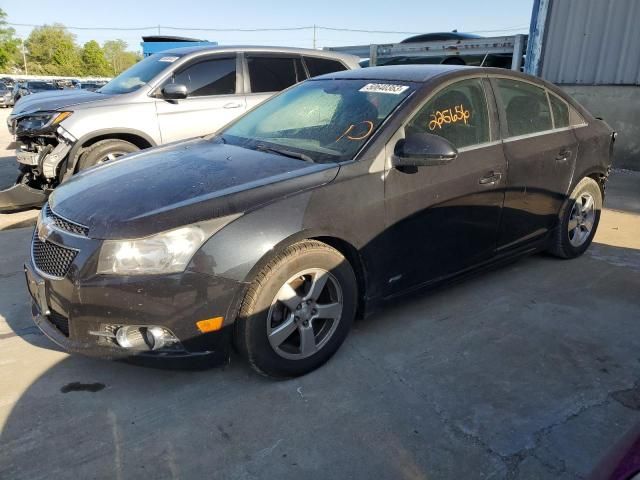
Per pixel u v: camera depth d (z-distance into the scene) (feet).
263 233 8.16
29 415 8.19
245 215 8.15
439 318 11.41
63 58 326.03
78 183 10.01
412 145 9.46
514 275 13.87
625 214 20.17
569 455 7.47
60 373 9.32
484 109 11.66
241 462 7.29
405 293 10.59
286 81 22.93
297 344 9.22
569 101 14.06
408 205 9.96
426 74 11.30
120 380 9.13
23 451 7.44
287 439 7.73
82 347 8.20
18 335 10.61
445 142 9.43
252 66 22.12
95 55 343.05
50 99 19.83
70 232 8.36
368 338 10.53
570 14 29.60
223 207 8.12
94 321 7.98
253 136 11.73
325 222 8.76
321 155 9.95
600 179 15.10
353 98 11.25
